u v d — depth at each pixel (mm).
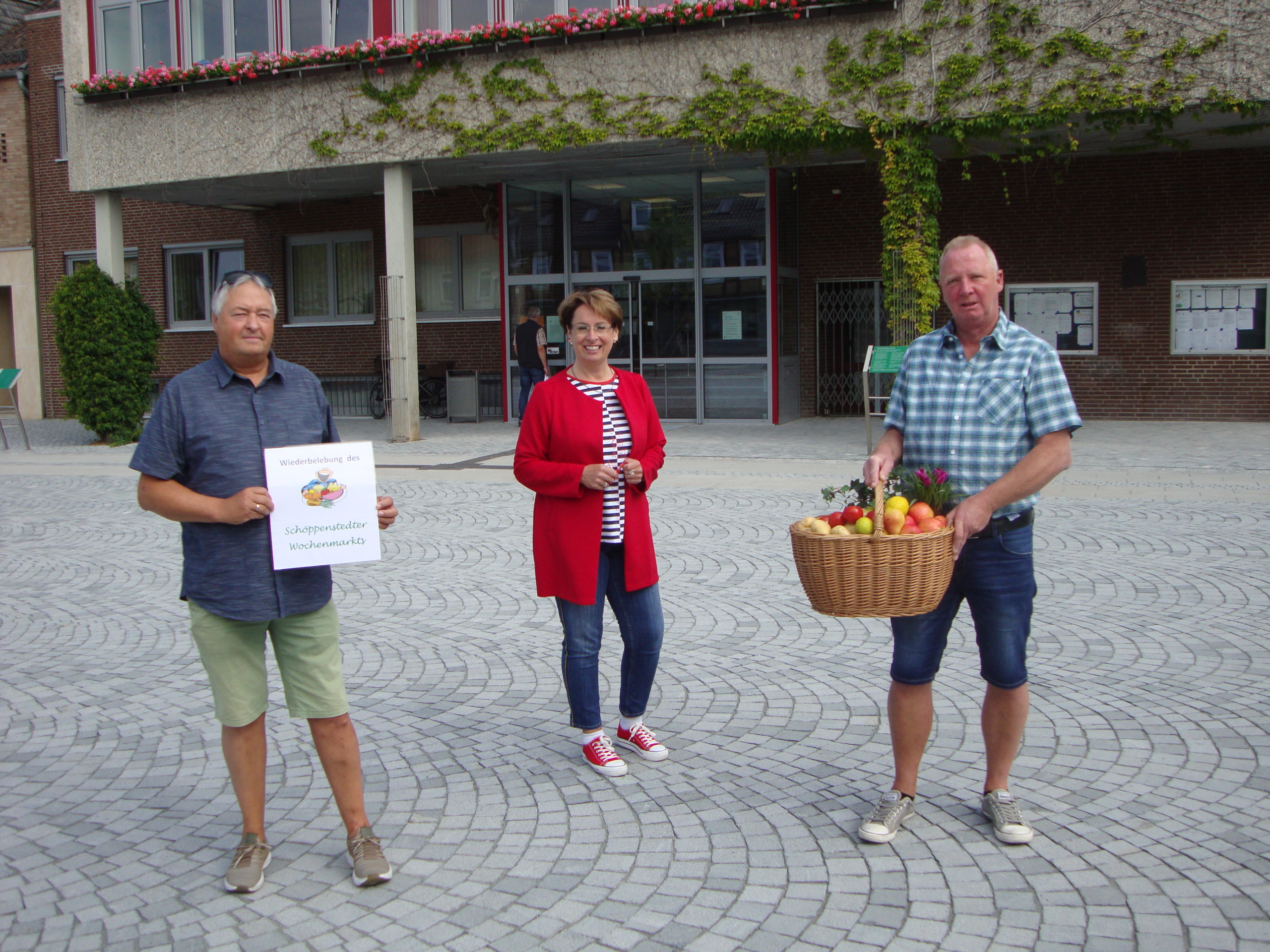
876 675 5367
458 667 5707
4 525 10508
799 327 19078
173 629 6684
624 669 4402
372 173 17016
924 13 13172
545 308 19391
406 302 16594
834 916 3107
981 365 3557
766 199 17719
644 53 14422
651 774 4219
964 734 4523
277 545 3250
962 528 3303
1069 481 11164
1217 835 3561
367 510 3312
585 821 3801
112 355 17891
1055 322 17938
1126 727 4543
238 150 16859
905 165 13461
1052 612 6391
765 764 4285
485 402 21578
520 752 4488
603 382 4312
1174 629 5977
